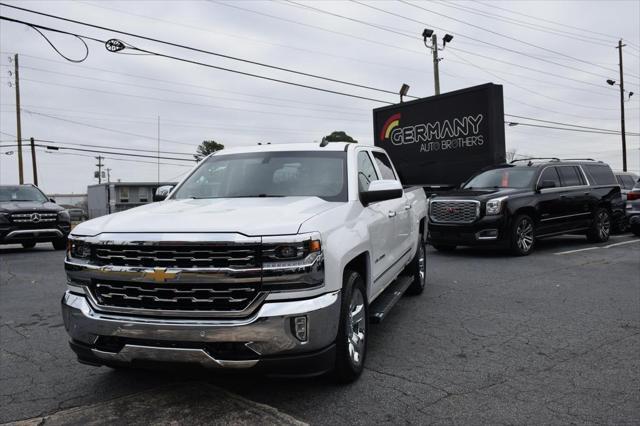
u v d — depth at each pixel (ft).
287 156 16.61
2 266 36.63
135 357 11.13
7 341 17.71
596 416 11.09
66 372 14.53
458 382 13.14
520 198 35.29
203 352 10.73
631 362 14.35
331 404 11.94
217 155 17.97
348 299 12.67
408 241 20.98
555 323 18.45
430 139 47.80
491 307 20.98
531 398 12.08
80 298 11.88
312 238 11.23
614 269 29.35
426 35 90.63
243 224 11.19
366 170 17.43
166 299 11.05
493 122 42.34
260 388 12.92
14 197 47.11
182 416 11.35
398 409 11.62
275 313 10.73
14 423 11.23
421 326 18.39
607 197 43.01
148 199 189.06
